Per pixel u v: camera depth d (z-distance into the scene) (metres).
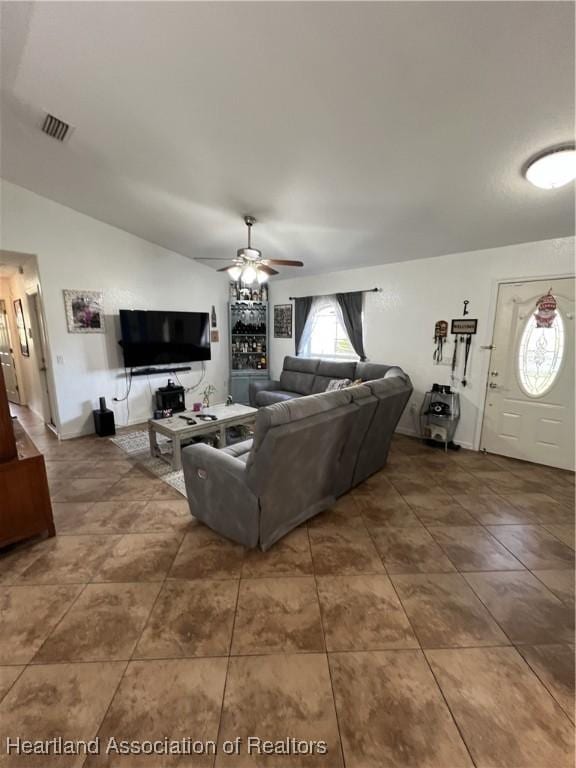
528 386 3.68
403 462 3.75
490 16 1.37
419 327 4.43
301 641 1.62
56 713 1.31
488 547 2.32
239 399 6.35
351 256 4.55
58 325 4.21
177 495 2.97
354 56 1.63
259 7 1.46
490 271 3.78
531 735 1.25
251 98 2.01
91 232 4.38
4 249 3.71
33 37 1.83
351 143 2.30
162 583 1.97
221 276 6.14
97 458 3.77
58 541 2.34
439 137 2.13
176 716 1.31
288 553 2.24
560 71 1.57
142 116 2.33
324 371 5.28
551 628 1.70
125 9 1.57
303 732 1.26
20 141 2.86
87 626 1.69
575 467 3.47
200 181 3.10
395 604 1.84
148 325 4.95
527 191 2.59
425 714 1.32
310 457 2.26
